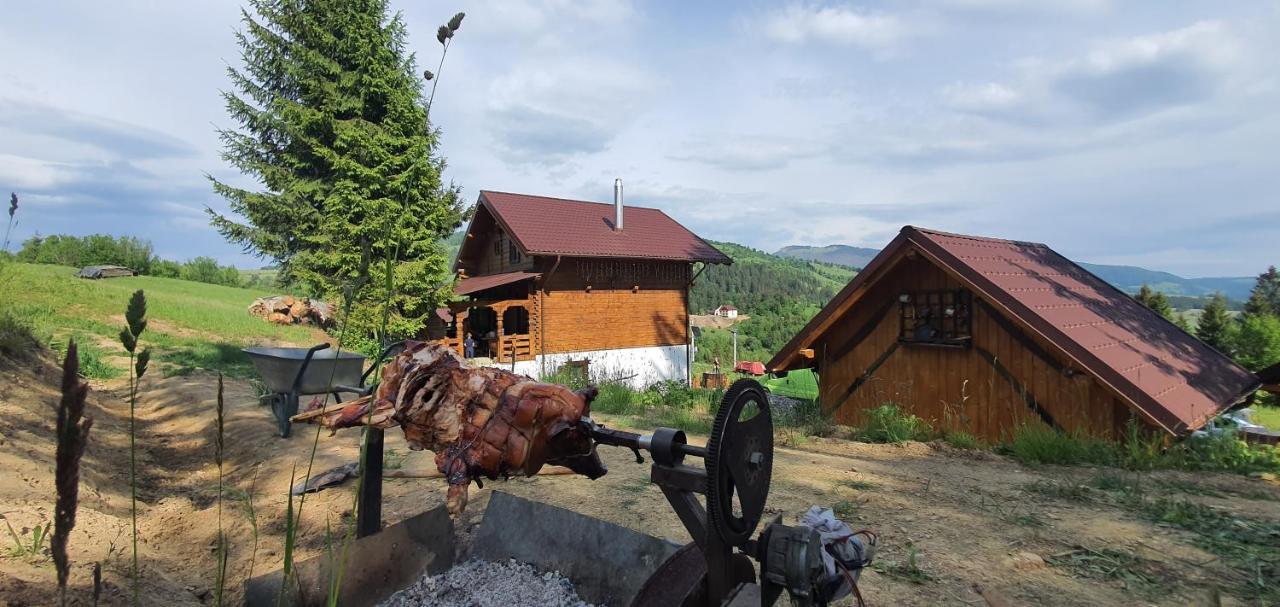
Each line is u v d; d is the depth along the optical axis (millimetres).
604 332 27891
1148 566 4051
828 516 3420
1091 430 8727
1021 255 12234
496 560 4309
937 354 10898
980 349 10258
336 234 22344
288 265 25578
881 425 9578
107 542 4016
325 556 3719
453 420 3354
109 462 6633
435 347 3664
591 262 27469
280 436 7695
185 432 8750
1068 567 4043
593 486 5910
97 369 13008
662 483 2840
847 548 3178
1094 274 12984
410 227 22562
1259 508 5227
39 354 11852
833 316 11695
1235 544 4387
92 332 17484
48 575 3174
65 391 1223
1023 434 8125
